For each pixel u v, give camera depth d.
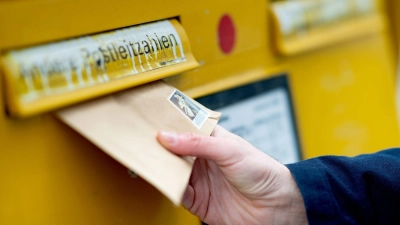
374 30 1.37
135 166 0.67
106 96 0.75
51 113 0.72
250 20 1.08
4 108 0.67
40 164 0.72
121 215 0.81
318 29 1.23
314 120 1.23
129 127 0.73
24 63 0.66
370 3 1.37
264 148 1.11
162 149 0.73
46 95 0.67
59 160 0.74
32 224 0.71
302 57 1.20
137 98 0.78
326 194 0.86
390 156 0.97
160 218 0.87
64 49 0.70
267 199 0.85
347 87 1.31
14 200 0.69
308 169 0.88
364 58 1.35
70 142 0.75
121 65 0.76
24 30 0.68
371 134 1.36
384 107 1.39
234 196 0.88
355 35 1.31
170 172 0.70
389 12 1.52
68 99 0.68
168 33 0.85
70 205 0.75
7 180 0.69
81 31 0.74
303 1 1.20
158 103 0.79
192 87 0.96
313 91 1.23
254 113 1.09
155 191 0.86
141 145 0.71
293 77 1.18
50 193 0.73
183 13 0.92
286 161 1.15
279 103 1.14
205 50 0.98
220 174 0.87
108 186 0.79
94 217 0.78
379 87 1.39
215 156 0.77
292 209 0.88
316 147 1.23
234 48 1.04
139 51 0.79
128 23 0.81
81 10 0.74
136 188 0.83
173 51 0.85
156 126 0.76
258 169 0.81
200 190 0.87
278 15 1.13
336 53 1.29
